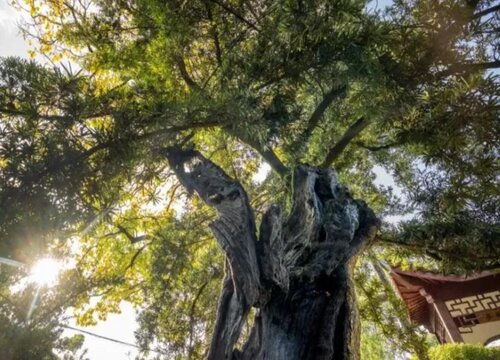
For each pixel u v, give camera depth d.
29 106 1.83
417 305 9.56
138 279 6.28
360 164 6.21
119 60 3.59
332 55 2.22
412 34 2.58
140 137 2.12
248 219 2.09
